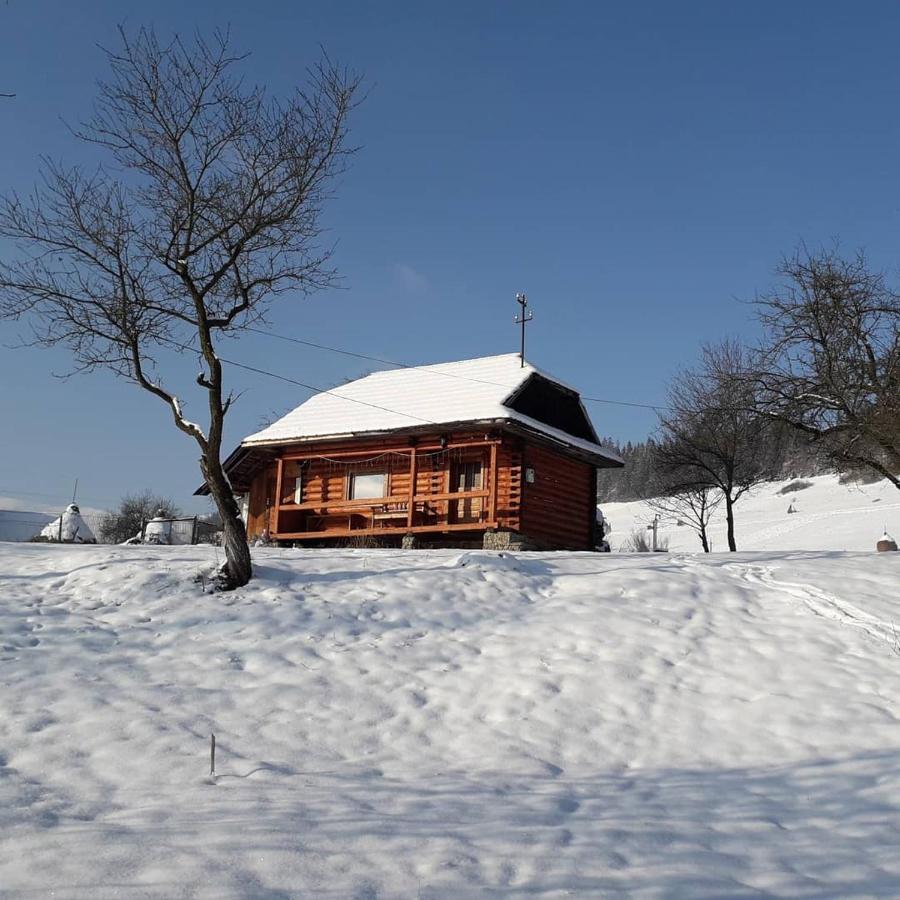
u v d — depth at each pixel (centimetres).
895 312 2344
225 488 1573
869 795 908
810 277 2445
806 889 711
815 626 1400
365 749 1021
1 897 627
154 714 1055
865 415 2228
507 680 1218
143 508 6769
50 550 1827
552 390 3036
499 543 2586
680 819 853
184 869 683
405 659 1280
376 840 764
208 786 883
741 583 1631
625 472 11919
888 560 1814
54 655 1216
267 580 1578
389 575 1630
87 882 654
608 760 1019
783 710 1128
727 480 3303
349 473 2964
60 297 1616
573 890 694
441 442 2736
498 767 984
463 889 687
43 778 884
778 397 2467
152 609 1412
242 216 1645
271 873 689
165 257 1625
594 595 1562
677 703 1159
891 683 1194
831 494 8575
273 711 1097
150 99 1614
